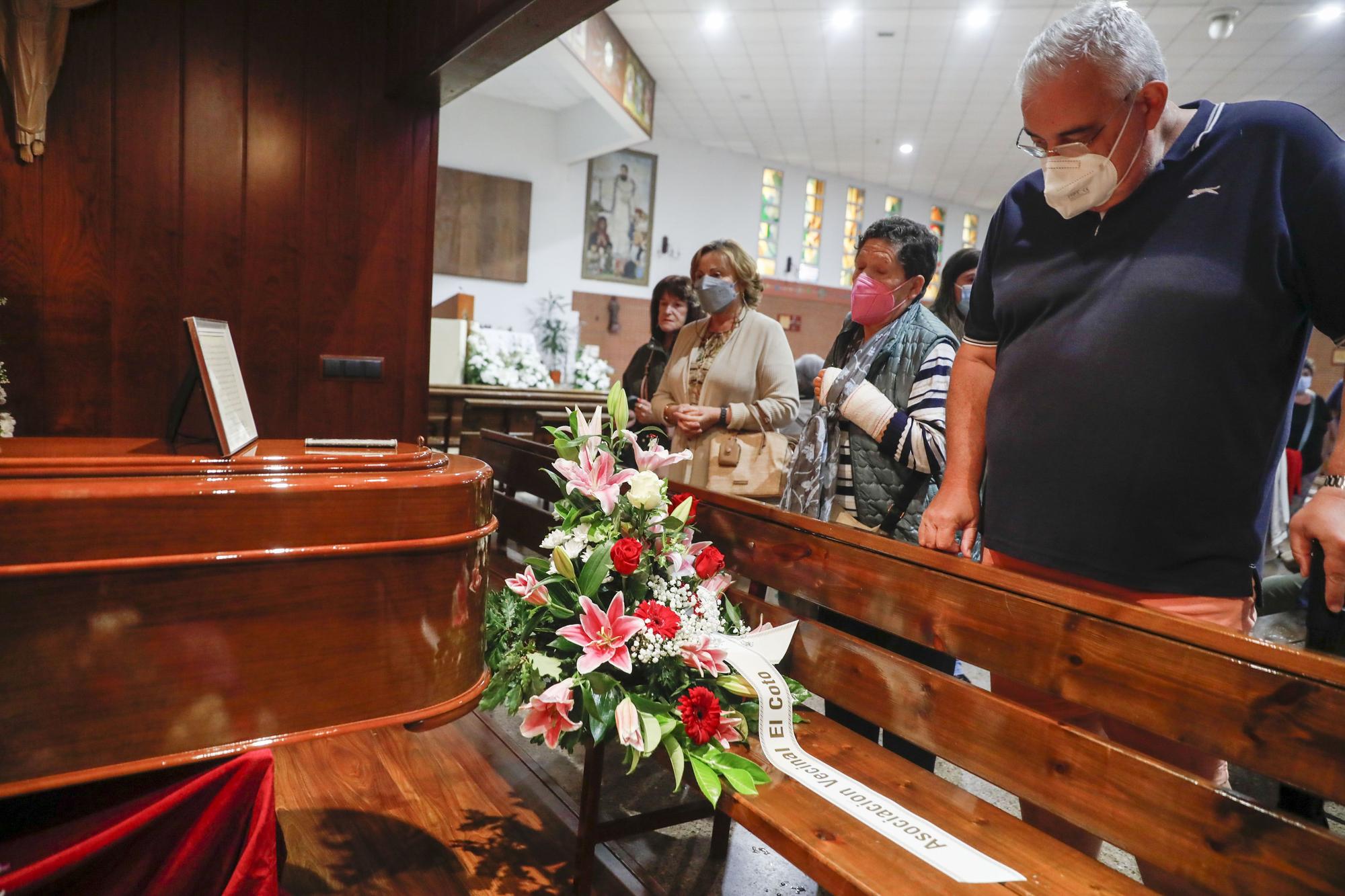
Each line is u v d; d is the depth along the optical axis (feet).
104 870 4.31
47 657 4.01
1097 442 4.62
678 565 6.01
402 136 11.03
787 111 38.22
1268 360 4.30
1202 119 4.45
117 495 4.11
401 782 7.29
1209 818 3.87
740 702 5.79
